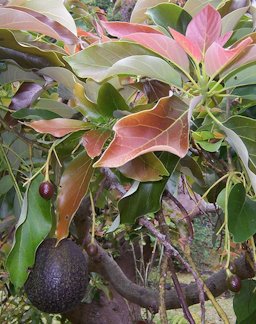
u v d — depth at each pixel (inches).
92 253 16.9
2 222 20.1
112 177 15.1
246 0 15.4
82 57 13.4
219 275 22.1
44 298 15.4
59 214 14.6
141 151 10.5
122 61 12.4
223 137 14.3
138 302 23.7
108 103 14.2
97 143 13.7
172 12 14.8
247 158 11.9
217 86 13.5
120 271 25.0
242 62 12.5
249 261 16.2
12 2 14.8
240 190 13.2
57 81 15.6
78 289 15.8
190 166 16.3
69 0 27.9
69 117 16.6
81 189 14.7
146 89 15.7
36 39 16.6
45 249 16.0
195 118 15.5
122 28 13.9
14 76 16.3
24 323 37.1
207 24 12.5
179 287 13.0
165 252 13.7
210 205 23.8
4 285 32.7
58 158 15.6
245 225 12.9
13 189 19.5
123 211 14.4
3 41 14.0
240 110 15.3
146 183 14.5
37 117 15.3
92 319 32.2
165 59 13.9
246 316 17.6
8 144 18.6
